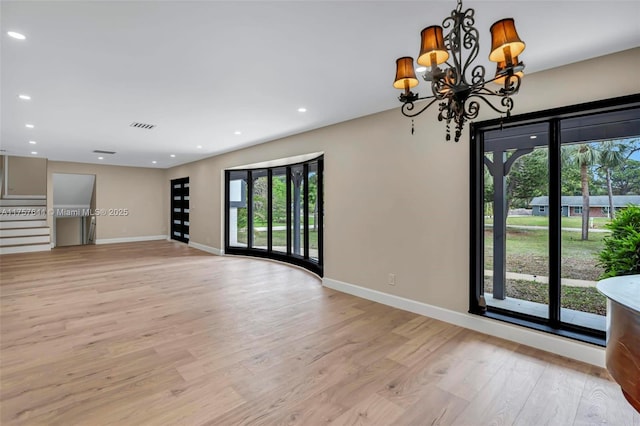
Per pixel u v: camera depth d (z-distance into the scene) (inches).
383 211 150.9
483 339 112.7
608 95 93.0
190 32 82.4
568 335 100.7
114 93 126.6
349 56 96.3
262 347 106.3
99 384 84.1
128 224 371.2
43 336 113.2
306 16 75.4
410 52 93.7
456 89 62.2
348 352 103.1
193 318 132.0
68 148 248.1
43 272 214.1
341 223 172.1
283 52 93.7
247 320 130.3
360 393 81.4
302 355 101.0
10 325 122.8
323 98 133.0
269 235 264.7
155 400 77.7
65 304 148.3
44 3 69.2
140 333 116.6
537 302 114.9
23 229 302.4
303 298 160.1
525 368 93.6
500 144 122.0
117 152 269.7
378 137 152.9
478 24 79.0
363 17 76.0
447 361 97.6
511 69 54.9
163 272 216.4
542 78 104.7
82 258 266.7
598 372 91.2
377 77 111.7
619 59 91.4
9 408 73.8
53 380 85.7
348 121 167.2
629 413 73.9
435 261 131.8
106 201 356.5
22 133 195.9
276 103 139.7
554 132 106.8
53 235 327.6
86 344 107.3
